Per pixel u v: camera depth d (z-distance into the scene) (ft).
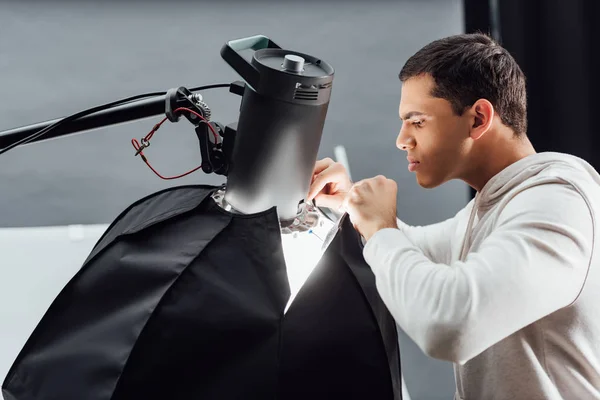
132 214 3.31
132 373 2.78
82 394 2.81
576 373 3.32
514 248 3.03
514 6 8.74
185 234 2.96
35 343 2.99
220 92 11.07
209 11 12.18
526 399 3.33
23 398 2.94
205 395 2.80
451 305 2.98
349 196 3.45
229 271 2.88
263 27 11.87
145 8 12.25
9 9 12.02
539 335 3.30
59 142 10.67
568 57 8.72
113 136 10.74
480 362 3.46
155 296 2.83
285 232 3.01
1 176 10.18
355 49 11.64
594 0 8.58
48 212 9.72
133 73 11.17
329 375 2.95
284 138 2.83
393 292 3.15
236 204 2.99
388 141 10.62
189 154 10.48
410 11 12.16
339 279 3.07
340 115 10.91
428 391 7.98
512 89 3.47
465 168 3.57
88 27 11.85
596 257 3.24
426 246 4.20
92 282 2.97
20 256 5.44
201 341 2.80
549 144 8.93
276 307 2.85
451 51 3.42
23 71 11.10
